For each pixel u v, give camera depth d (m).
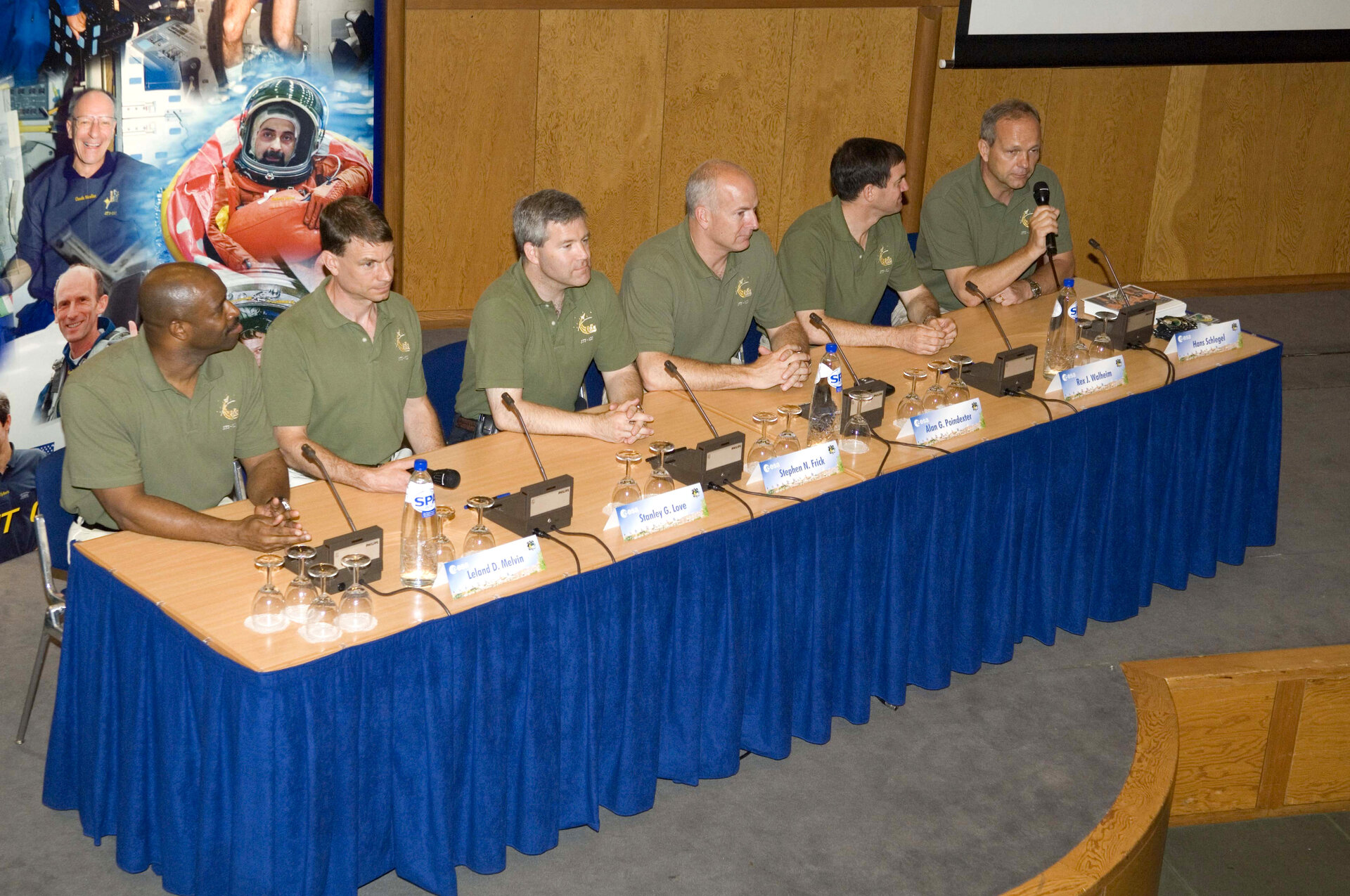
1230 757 3.27
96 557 2.49
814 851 2.81
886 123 5.98
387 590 2.45
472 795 2.56
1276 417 4.01
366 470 2.87
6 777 2.89
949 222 4.31
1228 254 6.67
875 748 3.17
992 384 3.48
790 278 3.93
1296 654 3.33
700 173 3.44
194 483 2.85
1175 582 3.90
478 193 5.47
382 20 4.35
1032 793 3.04
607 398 3.54
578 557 2.59
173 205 3.96
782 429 3.24
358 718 2.32
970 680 3.46
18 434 3.77
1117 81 6.17
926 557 3.21
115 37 3.70
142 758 2.44
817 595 2.98
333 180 4.32
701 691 2.87
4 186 3.56
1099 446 3.51
